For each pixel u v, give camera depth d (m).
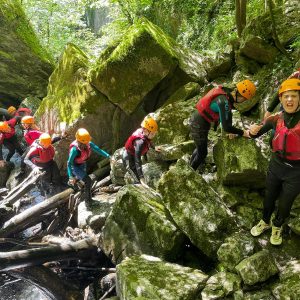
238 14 6.35
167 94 7.13
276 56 5.55
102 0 12.13
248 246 3.73
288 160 3.25
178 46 7.30
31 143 6.91
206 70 7.14
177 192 4.11
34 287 5.89
